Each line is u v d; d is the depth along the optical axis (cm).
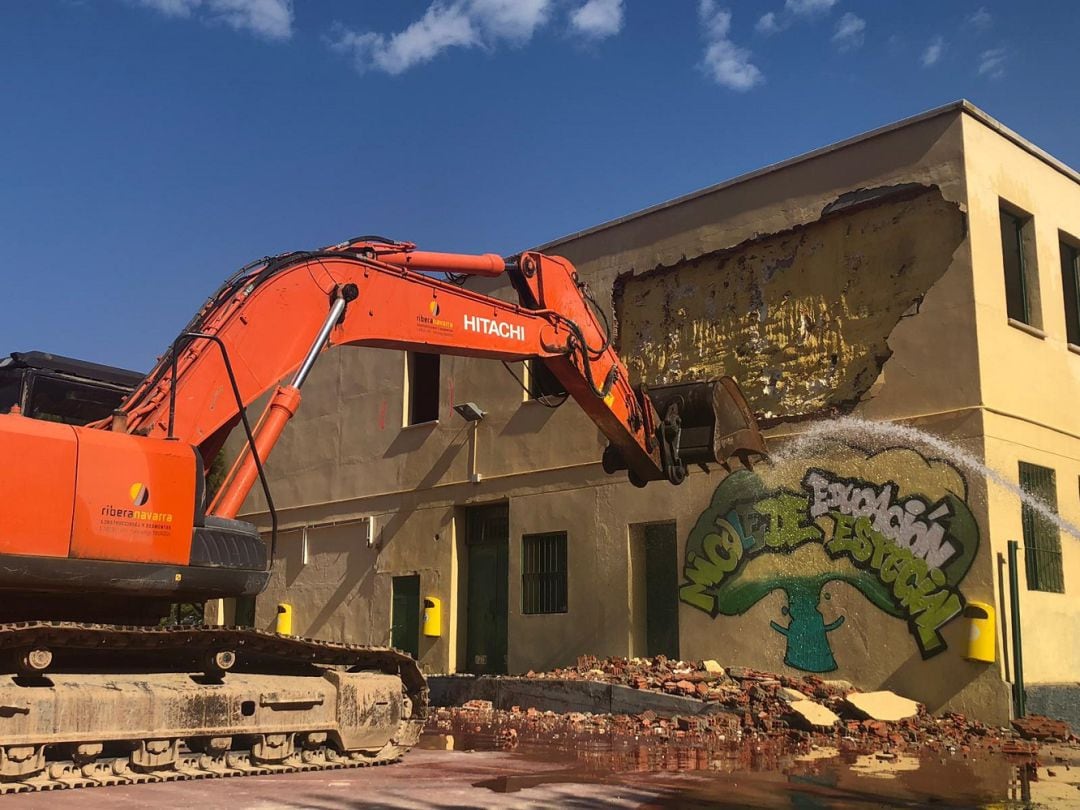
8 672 769
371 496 2336
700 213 1795
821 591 1516
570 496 1905
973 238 1459
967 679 1348
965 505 1391
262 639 875
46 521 743
